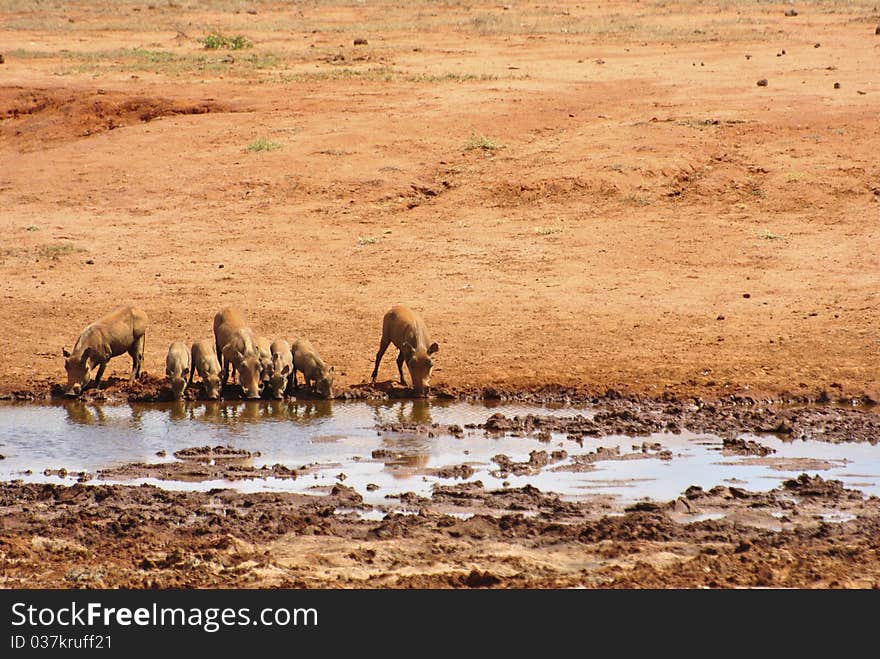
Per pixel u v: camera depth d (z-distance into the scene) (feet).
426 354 231.91
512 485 168.96
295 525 149.59
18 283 319.68
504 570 133.59
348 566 135.33
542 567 134.72
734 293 306.14
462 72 560.61
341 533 146.82
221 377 238.27
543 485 168.86
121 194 400.26
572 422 206.28
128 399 231.91
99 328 235.20
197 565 135.54
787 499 160.56
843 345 261.44
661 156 408.67
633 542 143.02
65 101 501.15
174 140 448.24
